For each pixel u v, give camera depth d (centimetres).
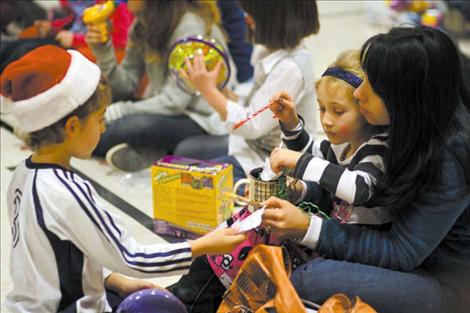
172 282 243
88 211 162
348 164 193
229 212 280
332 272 181
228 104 283
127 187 323
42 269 166
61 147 169
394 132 172
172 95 338
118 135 338
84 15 345
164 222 278
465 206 176
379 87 171
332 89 186
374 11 500
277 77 275
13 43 432
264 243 193
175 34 327
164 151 349
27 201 165
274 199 184
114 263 167
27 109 160
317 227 182
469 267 186
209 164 274
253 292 177
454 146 172
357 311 168
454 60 171
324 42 548
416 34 170
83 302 170
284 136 214
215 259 198
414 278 181
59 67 161
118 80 358
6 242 272
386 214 188
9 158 357
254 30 283
